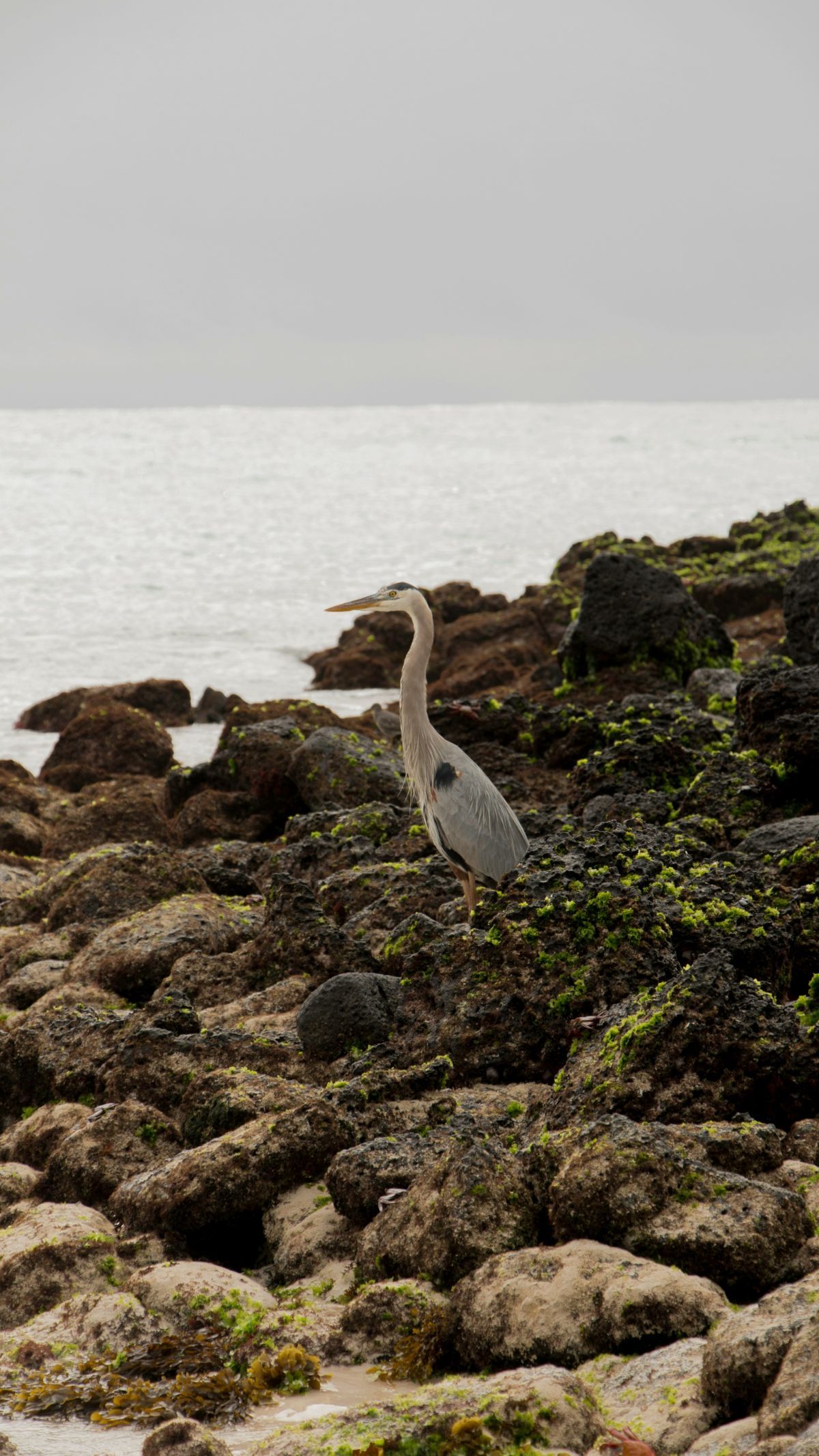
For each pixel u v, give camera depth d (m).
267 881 19.17
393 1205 9.00
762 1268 7.62
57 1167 11.02
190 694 42.44
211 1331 8.45
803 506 64.44
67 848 23.59
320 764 23.02
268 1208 9.91
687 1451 6.30
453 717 24.36
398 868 16.59
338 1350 8.10
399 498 144.00
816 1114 9.73
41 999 14.94
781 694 18.05
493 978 11.72
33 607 66.75
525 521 116.88
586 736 22.48
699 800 17.39
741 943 11.90
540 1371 6.93
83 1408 7.82
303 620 62.78
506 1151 9.10
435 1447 6.57
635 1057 9.77
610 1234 7.99
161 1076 11.84
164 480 177.50
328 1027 12.19
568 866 12.59
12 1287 9.36
